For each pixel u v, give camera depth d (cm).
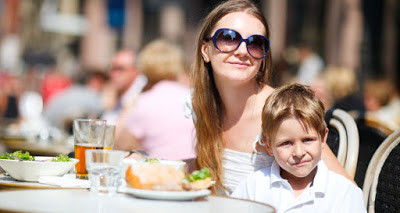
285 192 205
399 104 669
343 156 227
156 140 387
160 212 130
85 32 1156
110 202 142
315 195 201
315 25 1041
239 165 238
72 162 191
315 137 199
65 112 627
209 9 258
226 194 243
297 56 867
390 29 977
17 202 136
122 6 1162
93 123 195
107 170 154
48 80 964
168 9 1150
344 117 239
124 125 393
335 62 928
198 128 244
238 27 226
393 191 201
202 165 242
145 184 150
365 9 974
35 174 183
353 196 199
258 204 150
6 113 848
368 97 645
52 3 1172
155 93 391
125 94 566
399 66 996
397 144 207
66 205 134
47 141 453
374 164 211
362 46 944
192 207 141
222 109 244
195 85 245
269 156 232
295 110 199
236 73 226
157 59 400
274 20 989
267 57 239
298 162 199
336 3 946
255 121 235
